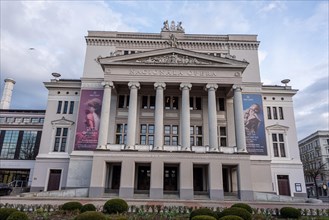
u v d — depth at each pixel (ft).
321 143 291.79
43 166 128.57
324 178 278.05
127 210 70.85
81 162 120.88
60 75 144.87
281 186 128.26
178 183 114.01
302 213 76.74
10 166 165.27
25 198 88.48
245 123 127.75
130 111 114.52
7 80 214.28
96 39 144.97
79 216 46.93
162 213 67.72
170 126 127.95
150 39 143.95
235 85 119.14
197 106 131.95
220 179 103.76
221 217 51.67
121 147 109.50
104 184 105.29
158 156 105.81
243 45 145.18
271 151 132.87
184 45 143.95
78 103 138.72
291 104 140.67
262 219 64.18
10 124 172.65
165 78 119.75
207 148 110.32
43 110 176.35
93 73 138.82
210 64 120.88
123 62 120.78
